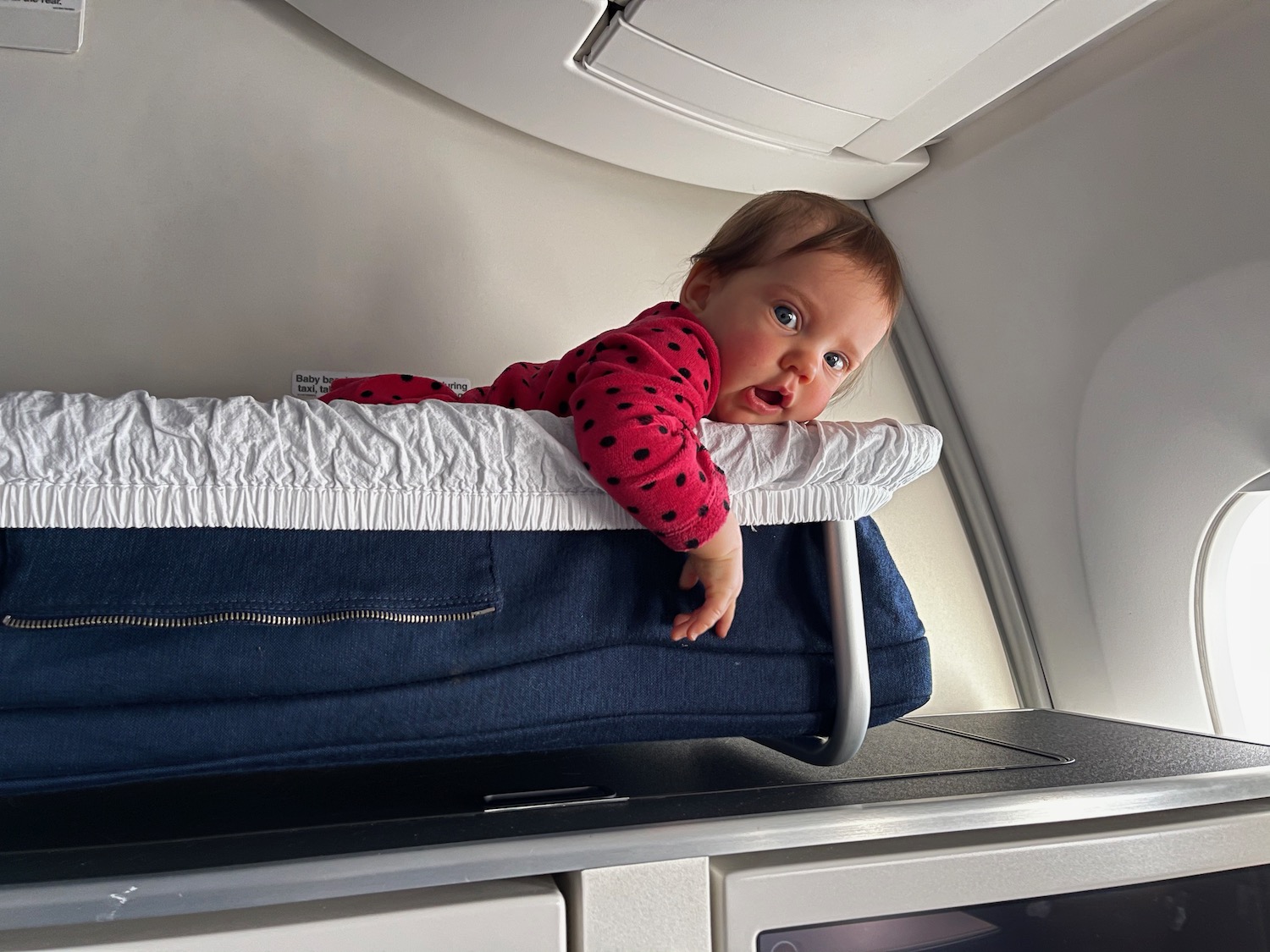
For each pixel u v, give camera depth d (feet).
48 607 2.03
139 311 4.09
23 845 2.21
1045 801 2.64
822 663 2.79
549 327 4.96
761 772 3.05
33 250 3.95
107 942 1.84
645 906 2.17
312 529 2.25
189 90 4.26
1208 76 3.85
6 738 2.04
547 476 2.43
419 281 4.67
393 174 4.66
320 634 2.24
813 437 2.70
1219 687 4.74
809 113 4.48
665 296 5.29
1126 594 5.01
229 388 4.22
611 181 5.26
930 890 2.39
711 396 3.11
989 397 5.51
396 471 2.27
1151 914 2.67
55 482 2.04
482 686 2.38
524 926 2.04
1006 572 5.66
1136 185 4.28
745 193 5.48
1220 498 4.42
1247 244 3.92
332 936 1.93
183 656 2.13
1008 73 4.08
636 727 2.58
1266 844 2.85
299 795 2.77
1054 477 5.25
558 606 2.48
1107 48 4.18
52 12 3.91
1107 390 4.77
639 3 3.70
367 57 4.63
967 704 5.49
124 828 2.38
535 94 4.41
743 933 2.21
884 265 3.36
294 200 4.42
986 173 4.96
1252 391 4.09
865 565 2.95
